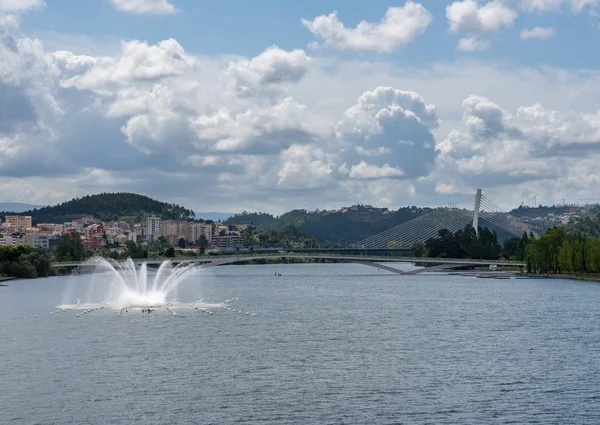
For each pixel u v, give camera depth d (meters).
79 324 174.00
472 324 182.25
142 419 95.25
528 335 162.12
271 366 125.44
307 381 114.38
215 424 93.31
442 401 103.19
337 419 95.25
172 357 133.00
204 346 144.38
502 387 110.69
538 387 110.69
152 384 112.38
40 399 104.12
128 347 142.75
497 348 144.00
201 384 112.38
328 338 156.25
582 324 182.12
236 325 175.25
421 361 130.00
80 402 102.62
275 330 167.62
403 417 96.00
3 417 96.12
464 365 126.44
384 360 130.88
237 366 125.44
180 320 182.25
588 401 103.19
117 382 113.62
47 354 135.88
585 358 133.00
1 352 138.00
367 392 107.75
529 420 94.81
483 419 95.25
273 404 101.75
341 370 122.38
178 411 98.56
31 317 189.88
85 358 132.00
